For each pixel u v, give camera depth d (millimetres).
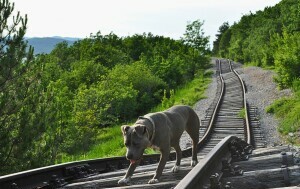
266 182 5039
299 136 12812
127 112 28016
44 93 12484
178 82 40000
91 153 17391
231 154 6715
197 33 61312
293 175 4961
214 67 50938
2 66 10906
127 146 5023
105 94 25250
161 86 33969
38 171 5875
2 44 10992
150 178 6086
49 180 6102
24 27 11133
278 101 17688
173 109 6293
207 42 61500
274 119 16156
